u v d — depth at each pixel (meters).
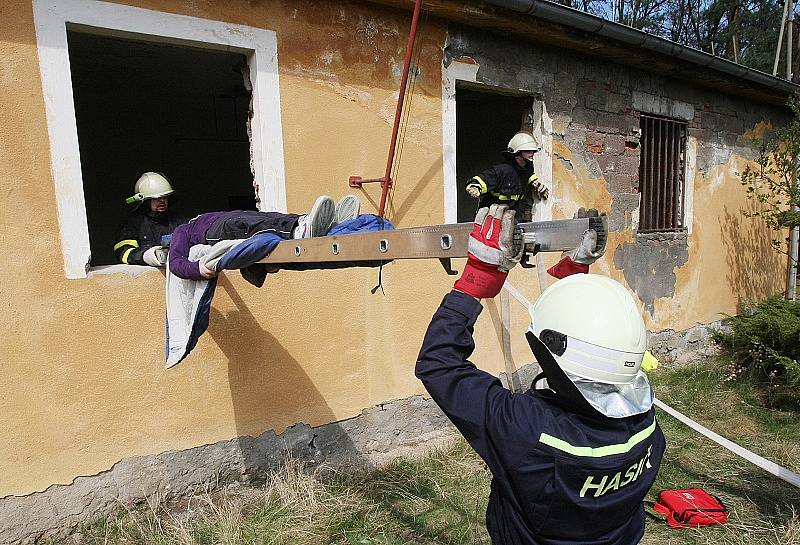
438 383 1.42
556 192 4.95
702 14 21.94
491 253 1.32
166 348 2.82
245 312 3.37
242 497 3.31
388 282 3.98
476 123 6.41
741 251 7.45
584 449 1.29
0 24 2.53
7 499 2.74
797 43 13.76
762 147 7.30
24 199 2.65
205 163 8.09
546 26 4.31
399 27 3.82
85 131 7.05
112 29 2.77
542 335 1.36
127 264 3.15
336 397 3.80
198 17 3.00
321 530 2.98
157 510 3.10
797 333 5.09
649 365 2.25
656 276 6.19
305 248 2.04
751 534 3.05
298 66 3.40
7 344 2.68
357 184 3.69
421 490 3.44
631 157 5.68
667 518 3.20
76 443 2.89
